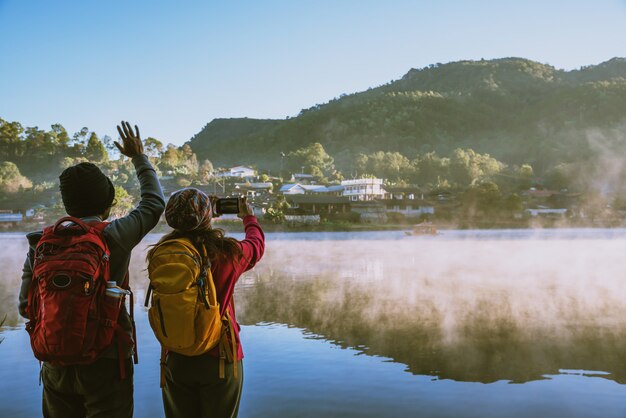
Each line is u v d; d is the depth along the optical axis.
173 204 2.36
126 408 2.34
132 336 2.39
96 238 2.20
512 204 111.94
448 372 4.99
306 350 5.75
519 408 4.10
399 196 126.62
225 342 2.37
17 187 109.44
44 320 2.06
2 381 4.62
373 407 4.10
